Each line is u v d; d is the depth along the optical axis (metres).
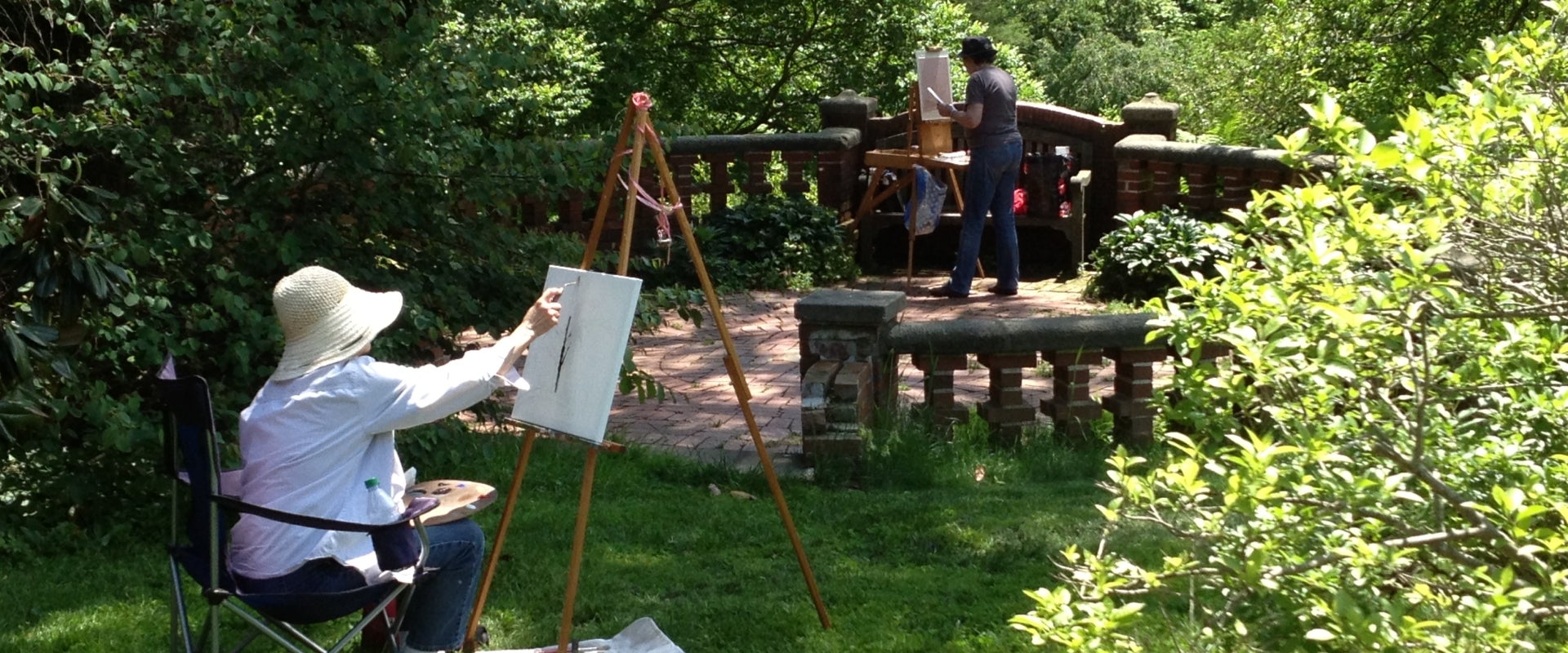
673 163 12.56
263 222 5.30
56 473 5.44
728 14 19.88
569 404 4.05
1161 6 31.95
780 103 21.11
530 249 6.20
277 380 3.61
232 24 5.41
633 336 9.63
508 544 5.22
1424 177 3.38
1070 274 12.04
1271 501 3.11
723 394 8.14
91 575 4.89
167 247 5.21
